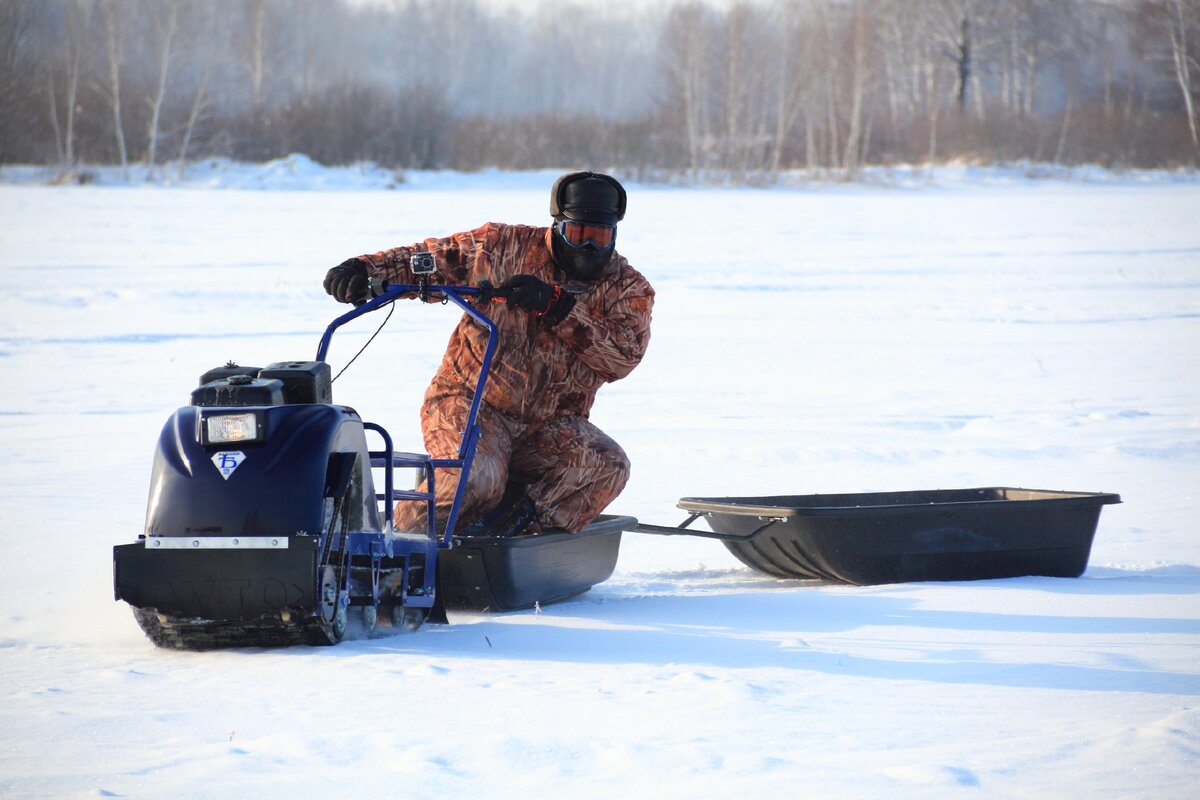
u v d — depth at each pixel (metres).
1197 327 34.50
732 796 6.27
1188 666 8.92
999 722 7.54
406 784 6.36
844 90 158.75
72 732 7.16
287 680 8.31
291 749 6.84
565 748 6.90
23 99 128.12
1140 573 12.80
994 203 96.88
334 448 9.05
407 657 9.01
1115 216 80.56
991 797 6.29
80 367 26.25
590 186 11.20
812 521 12.21
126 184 114.62
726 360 28.84
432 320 34.28
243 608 8.70
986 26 190.12
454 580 10.99
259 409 8.91
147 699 7.86
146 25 158.25
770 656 9.20
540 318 11.18
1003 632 10.05
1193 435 20.91
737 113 152.50
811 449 19.38
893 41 183.62
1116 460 18.92
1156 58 180.25
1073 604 11.16
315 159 130.75
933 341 31.92
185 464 8.80
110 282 39.84
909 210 87.62
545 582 11.24
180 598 8.68
